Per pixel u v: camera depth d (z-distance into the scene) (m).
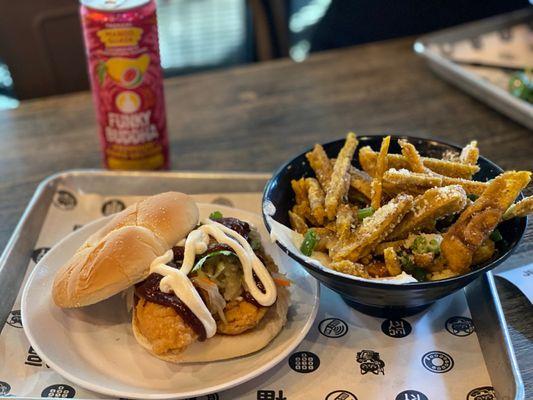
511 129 0.52
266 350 0.31
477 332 0.33
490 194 0.30
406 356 0.31
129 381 0.29
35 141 0.51
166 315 0.30
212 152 0.49
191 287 0.30
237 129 0.53
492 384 0.30
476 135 0.51
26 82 0.71
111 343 0.32
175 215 0.34
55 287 0.32
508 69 0.59
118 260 0.31
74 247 0.36
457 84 0.58
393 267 0.30
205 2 1.01
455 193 0.30
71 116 0.55
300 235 0.33
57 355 0.30
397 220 0.31
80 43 0.70
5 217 0.42
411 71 0.61
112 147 0.45
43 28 0.68
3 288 0.35
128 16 0.40
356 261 0.31
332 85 0.59
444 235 0.31
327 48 0.85
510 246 0.30
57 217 0.42
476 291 0.34
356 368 0.31
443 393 0.29
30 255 0.38
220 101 0.57
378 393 0.29
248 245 0.33
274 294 0.31
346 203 0.34
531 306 0.33
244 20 1.00
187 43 1.04
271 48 0.73
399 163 0.34
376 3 0.82
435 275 0.31
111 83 0.42
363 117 0.54
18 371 0.30
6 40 0.68
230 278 0.31
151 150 0.45
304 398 0.29
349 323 0.33
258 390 0.29
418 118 0.54
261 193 0.44
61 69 0.71
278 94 0.58
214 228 0.33
